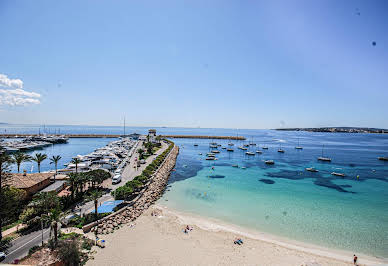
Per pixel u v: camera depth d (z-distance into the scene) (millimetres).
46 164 85250
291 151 150125
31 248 23844
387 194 54312
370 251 29562
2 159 29703
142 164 74938
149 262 24859
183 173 74625
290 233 34125
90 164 72312
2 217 29531
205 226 35500
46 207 30688
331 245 30891
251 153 127188
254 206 45156
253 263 25875
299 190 56875
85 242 27000
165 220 36938
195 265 24906
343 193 54844
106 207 35938
